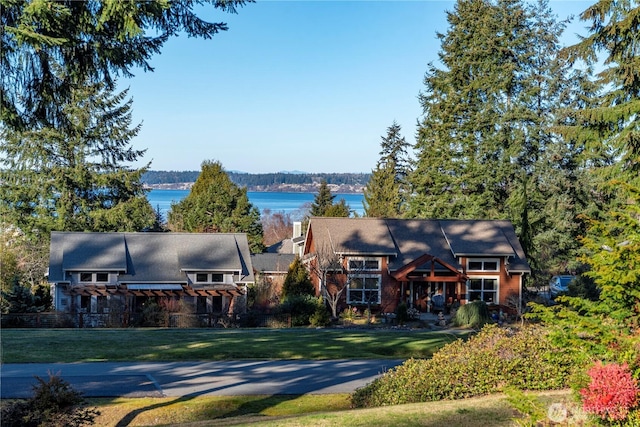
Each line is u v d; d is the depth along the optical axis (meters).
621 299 11.23
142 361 22.20
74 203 53.59
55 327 34.44
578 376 10.96
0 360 19.20
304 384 18.95
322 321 36.12
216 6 12.51
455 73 54.47
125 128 54.22
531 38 53.69
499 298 43.31
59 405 13.81
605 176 24.09
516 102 52.44
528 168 53.25
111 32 11.67
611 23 22.06
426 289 42.97
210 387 18.34
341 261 41.91
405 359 23.47
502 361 14.16
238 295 41.75
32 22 10.55
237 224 64.44
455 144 54.75
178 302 38.44
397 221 45.78
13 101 11.80
